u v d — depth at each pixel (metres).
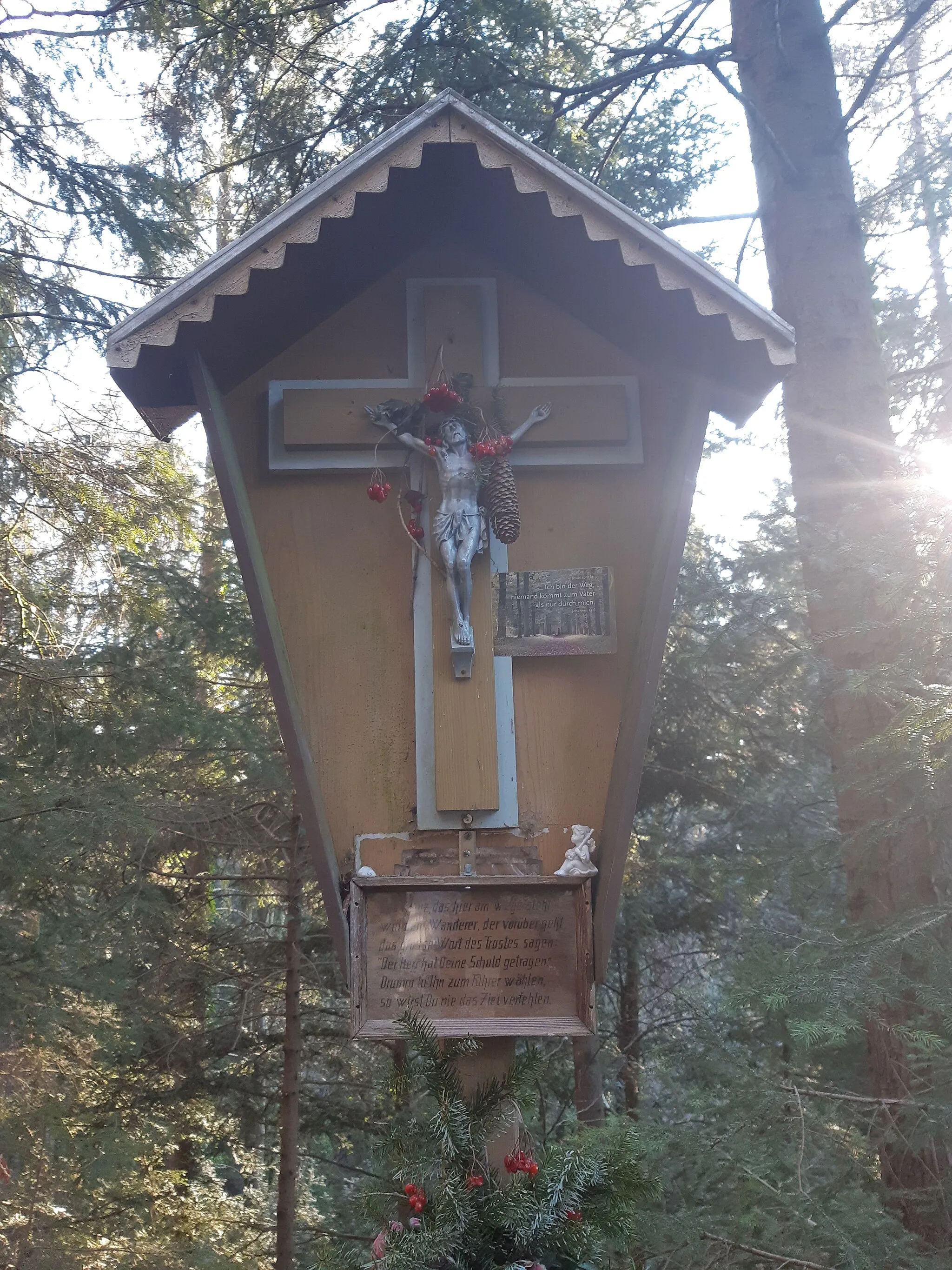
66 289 6.73
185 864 7.72
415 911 2.86
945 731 3.27
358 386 3.37
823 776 7.26
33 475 6.41
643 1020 9.78
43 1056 6.32
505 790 3.06
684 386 3.34
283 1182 6.85
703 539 7.74
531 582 3.25
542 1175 2.49
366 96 6.54
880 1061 4.18
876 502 4.67
